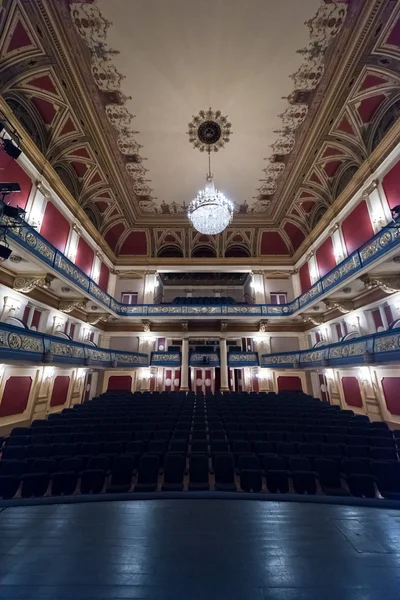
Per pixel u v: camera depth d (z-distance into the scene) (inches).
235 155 424.2
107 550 66.4
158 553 65.4
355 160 383.2
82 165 429.7
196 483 156.3
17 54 259.0
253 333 621.3
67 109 335.0
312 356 472.4
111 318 588.1
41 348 301.3
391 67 284.0
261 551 66.4
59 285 389.1
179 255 690.8
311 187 482.9
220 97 335.3
